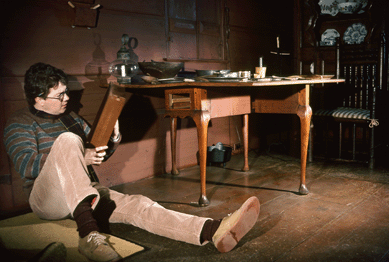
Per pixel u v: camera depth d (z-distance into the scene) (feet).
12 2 6.94
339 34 13.34
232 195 8.23
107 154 6.63
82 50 8.16
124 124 9.24
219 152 10.77
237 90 8.23
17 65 7.08
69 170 4.93
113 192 6.30
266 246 5.44
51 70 6.02
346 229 6.04
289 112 8.24
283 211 7.02
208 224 5.15
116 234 6.06
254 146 13.98
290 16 15.57
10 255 5.17
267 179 9.57
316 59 12.53
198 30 11.18
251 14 13.32
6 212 7.06
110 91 4.97
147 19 9.57
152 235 5.98
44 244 5.56
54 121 6.34
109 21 8.66
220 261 4.99
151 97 9.89
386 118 11.80
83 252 4.90
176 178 9.93
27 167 5.43
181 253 5.28
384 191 8.25
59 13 7.69
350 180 9.30
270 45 14.40
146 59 9.63
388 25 11.70
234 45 12.65
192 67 11.00
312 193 8.20
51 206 5.30
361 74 12.06
